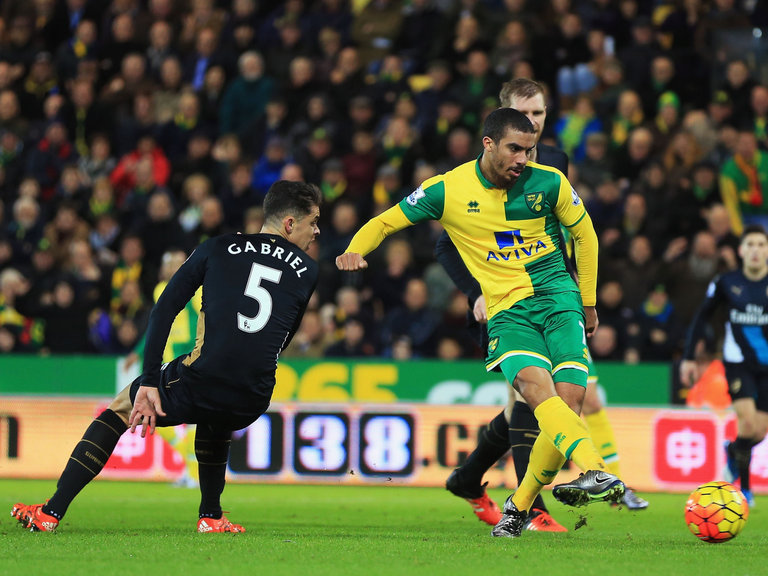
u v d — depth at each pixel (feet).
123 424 62.69
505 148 57.93
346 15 184.85
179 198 166.50
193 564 48.70
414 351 134.62
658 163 149.18
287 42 180.24
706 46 170.81
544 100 67.56
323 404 122.21
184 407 59.57
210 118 175.73
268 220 62.75
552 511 94.38
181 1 196.95
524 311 60.18
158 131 173.37
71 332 143.02
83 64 185.78
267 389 60.75
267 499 103.71
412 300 136.36
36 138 180.45
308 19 186.39
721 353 130.31
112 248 158.81
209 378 59.00
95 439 62.03
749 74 163.84
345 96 168.55
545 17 180.55
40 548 53.93
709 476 117.60
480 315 66.85
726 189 148.15
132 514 84.84
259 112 171.73
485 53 171.22
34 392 130.00
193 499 100.78
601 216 146.00
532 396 56.95
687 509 62.64
